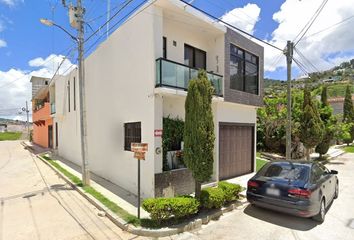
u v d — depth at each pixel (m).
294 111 16.16
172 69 7.69
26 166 14.54
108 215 6.27
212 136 6.27
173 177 7.72
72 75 14.86
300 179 6.04
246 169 11.96
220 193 6.43
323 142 17.25
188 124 6.25
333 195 7.65
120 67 9.21
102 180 10.16
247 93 11.27
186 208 5.59
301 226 5.76
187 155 6.21
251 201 6.44
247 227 5.69
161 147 7.53
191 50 10.03
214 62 10.23
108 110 10.13
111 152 9.88
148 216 6.03
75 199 7.82
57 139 19.11
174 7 7.75
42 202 7.52
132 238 5.15
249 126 12.26
